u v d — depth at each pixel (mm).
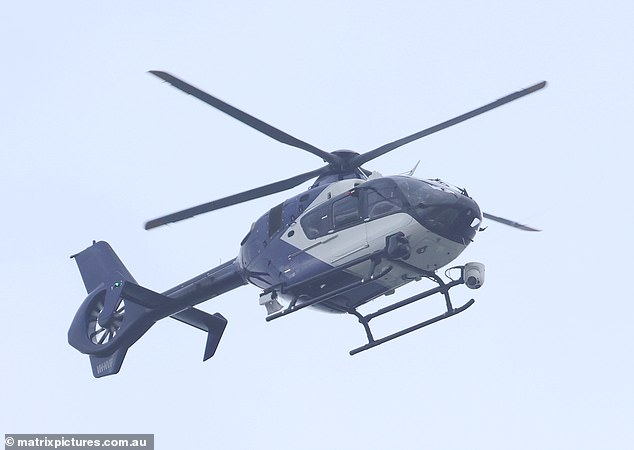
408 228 74438
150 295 92562
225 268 90250
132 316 96688
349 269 77562
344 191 79250
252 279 86062
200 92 75125
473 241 77125
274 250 82500
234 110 76688
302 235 80562
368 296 81062
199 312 96562
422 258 76125
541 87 73750
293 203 82812
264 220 84625
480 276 77250
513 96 74625
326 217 79250
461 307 78062
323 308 82688
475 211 75250
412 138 79000
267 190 81250
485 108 75438
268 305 82812
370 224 76250
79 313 102562
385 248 75125
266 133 78812
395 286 79562
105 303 93500
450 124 77062
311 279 79125
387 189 76375
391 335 80688
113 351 98562
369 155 81250
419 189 75188
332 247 78250
